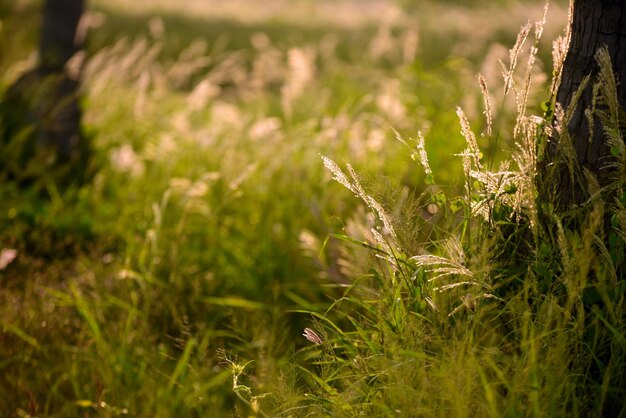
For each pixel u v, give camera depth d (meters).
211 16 16.80
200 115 7.31
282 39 15.10
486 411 2.81
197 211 4.70
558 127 3.00
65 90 6.04
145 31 14.70
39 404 3.63
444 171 4.13
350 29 16.52
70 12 6.10
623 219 2.87
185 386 3.56
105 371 3.62
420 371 2.87
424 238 3.39
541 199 3.04
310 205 4.25
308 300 4.14
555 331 2.90
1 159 5.39
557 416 2.81
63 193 5.36
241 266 4.33
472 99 4.74
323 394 3.03
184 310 3.82
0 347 3.70
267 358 3.35
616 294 2.89
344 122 5.01
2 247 4.39
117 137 6.48
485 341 3.00
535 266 2.97
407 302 3.09
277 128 5.89
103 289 4.00
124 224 4.79
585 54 3.02
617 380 2.89
